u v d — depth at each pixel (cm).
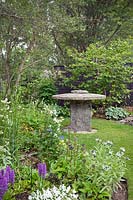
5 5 706
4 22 730
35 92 924
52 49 970
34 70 975
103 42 1378
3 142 359
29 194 274
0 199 219
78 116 678
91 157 327
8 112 402
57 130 438
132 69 921
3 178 217
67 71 985
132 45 947
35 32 779
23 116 491
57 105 905
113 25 1384
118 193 320
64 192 264
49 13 782
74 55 962
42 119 496
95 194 296
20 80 899
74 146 371
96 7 1336
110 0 1345
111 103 922
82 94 693
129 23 1388
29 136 433
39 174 263
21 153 393
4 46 804
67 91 983
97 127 720
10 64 859
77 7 1263
